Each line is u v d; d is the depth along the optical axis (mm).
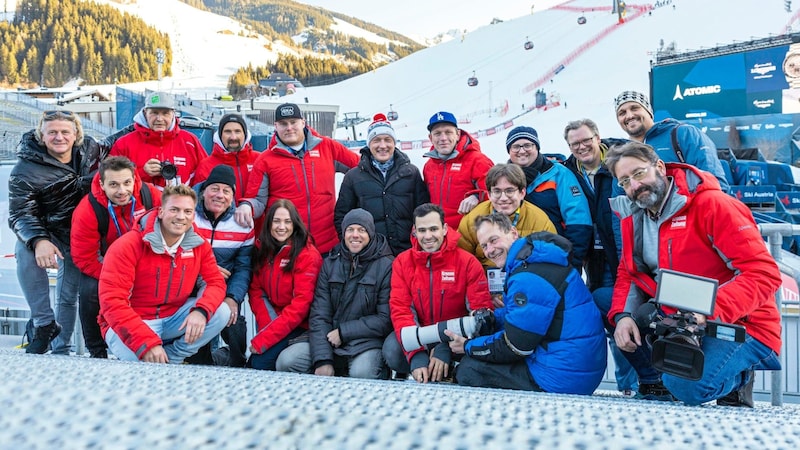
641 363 2336
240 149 3658
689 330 1546
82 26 155250
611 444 491
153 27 180375
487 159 3518
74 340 3518
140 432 463
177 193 2562
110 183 2797
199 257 2770
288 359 2893
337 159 3850
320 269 3047
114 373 719
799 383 3275
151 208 3023
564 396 1265
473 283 2766
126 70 148125
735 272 1941
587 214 2951
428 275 2777
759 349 1874
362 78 103500
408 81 96062
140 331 2463
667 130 2895
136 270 2619
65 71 143750
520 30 107125
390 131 3439
